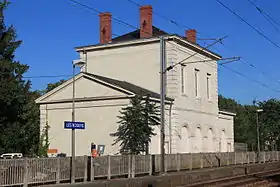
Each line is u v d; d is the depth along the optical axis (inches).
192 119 1667.1
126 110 1300.4
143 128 1246.9
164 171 1095.0
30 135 1594.5
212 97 1866.4
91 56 1692.9
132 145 1246.9
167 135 1498.5
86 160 942.4
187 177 1043.9
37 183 817.5
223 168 1382.9
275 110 2554.1
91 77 1405.0
